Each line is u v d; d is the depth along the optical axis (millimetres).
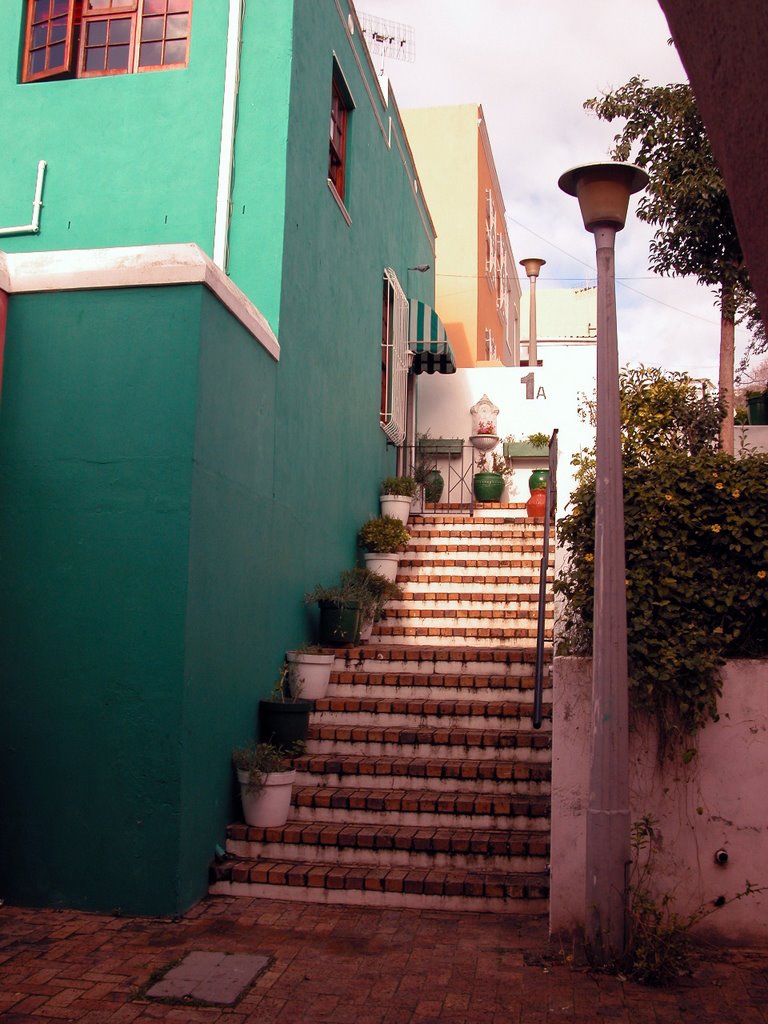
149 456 5449
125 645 5316
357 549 9805
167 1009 4008
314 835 5727
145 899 5125
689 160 9336
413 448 12945
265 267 7246
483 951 4676
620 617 4570
